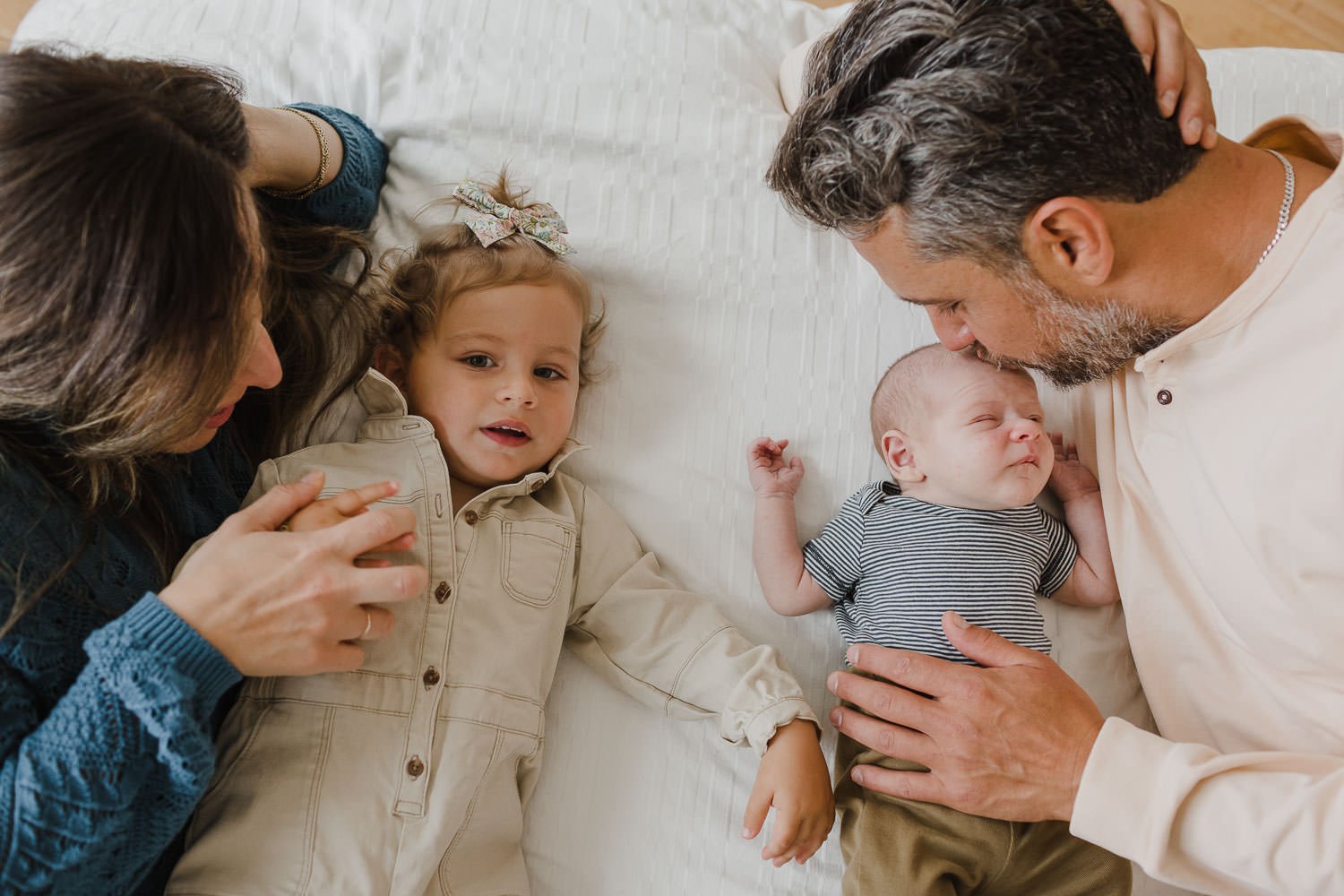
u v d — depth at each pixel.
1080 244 0.89
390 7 1.40
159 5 1.40
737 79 1.43
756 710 1.07
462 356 1.15
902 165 0.85
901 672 1.04
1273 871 0.88
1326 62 1.50
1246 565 1.03
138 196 0.62
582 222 1.34
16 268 0.61
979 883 1.07
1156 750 0.95
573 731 1.15
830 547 1.21
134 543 0.86
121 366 0.65
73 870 0.73
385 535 0.85
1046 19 0.82
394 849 0.94
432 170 1.33
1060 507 1.28
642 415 1.28
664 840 1.12
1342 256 0.92
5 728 0.72
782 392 1.31
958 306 1.00
